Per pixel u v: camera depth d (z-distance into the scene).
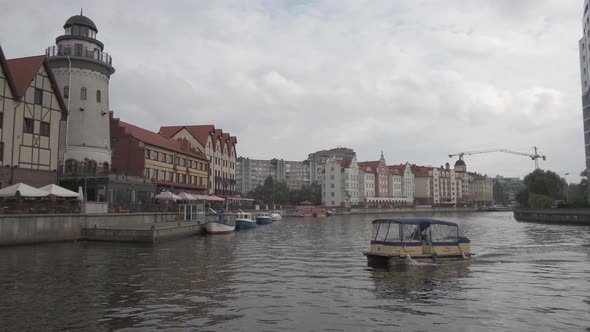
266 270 24.72
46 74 47.69
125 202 55.34
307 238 48.19
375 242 26.75
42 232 36.50
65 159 54.28
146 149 68.38
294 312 15.43
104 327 13.53
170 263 27.25
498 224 79.94
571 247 37.41
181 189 79.94
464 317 14.83
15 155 43.72
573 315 15.12
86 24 57.94
